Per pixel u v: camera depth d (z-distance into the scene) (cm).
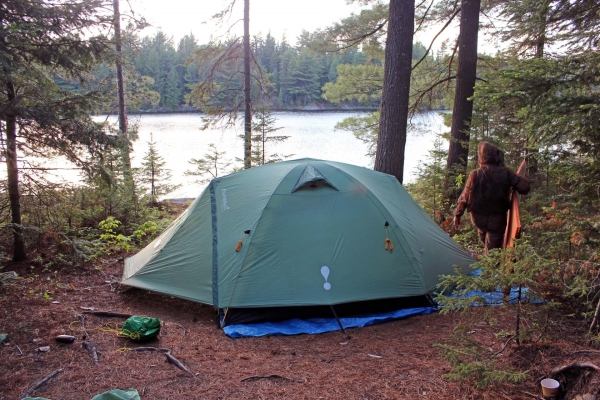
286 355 400
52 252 665
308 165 559
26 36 558
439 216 930
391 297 489
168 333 440
